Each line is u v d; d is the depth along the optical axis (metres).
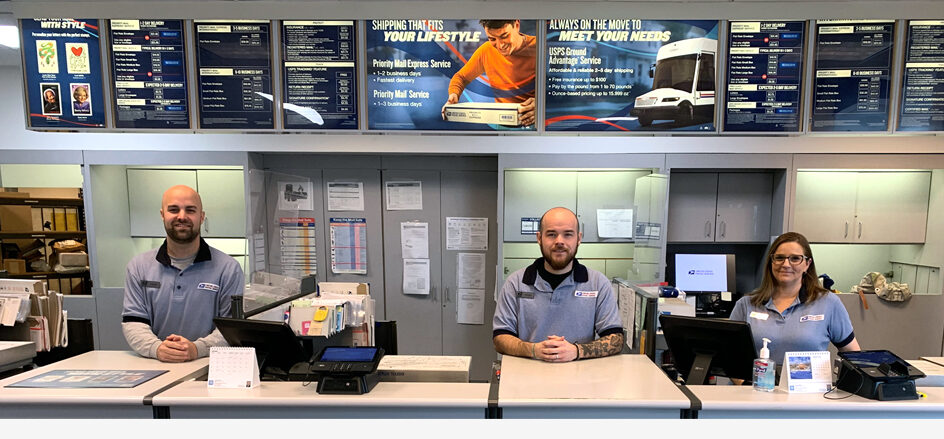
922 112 2.27
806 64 2.25
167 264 1.80
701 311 3.00
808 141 2.66
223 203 3.15
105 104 2.32
